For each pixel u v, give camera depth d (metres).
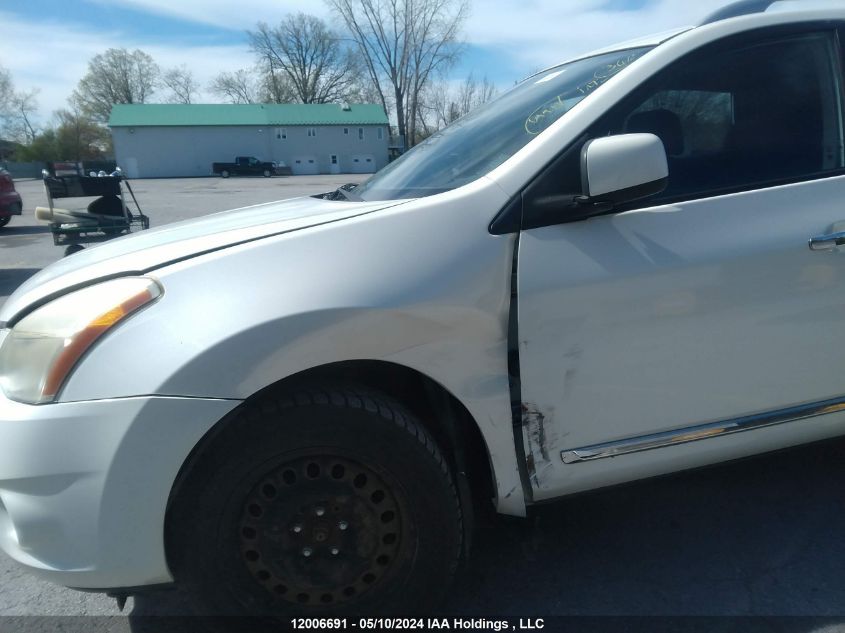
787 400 2.22
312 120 58.53
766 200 2.13
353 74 62.66
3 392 1.79
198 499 1.77
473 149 2.40
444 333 1.85
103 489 1.69
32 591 2.40
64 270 2.07
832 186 2.21
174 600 2.31
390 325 1.79
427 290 1.83
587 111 2.05
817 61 2.31
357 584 1.93
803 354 2.19
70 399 1.69
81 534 1.71
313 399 1.78
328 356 1.76
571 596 2.26
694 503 2.80
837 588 2.26
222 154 57.34
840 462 3.09
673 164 2.12
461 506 2.05
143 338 1.71
